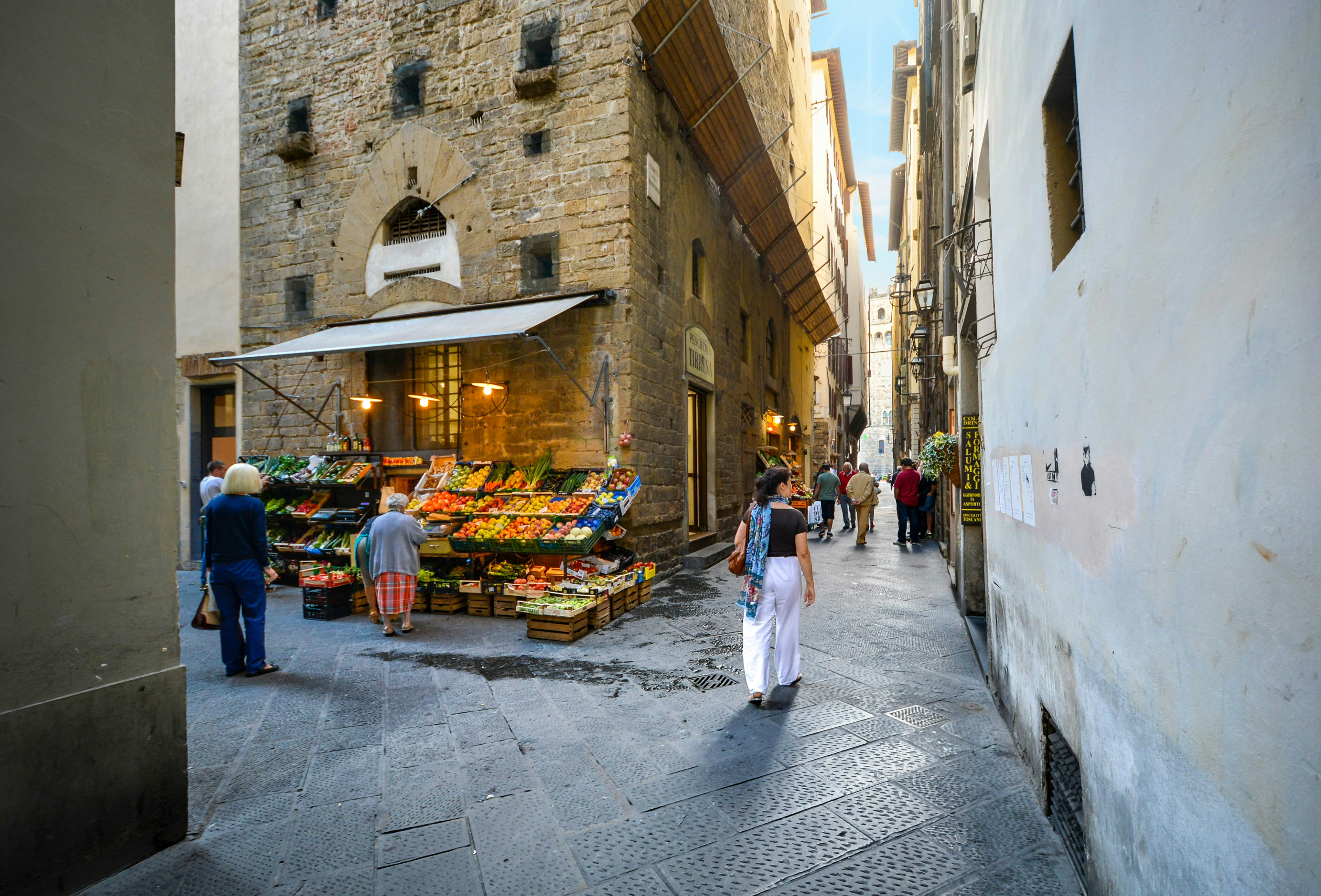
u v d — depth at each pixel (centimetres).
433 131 958
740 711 433
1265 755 116
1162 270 156
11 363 238
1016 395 338
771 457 1697
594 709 441
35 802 238
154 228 296
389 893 249
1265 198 111
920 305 1214
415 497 877
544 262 907
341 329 957
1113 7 184
